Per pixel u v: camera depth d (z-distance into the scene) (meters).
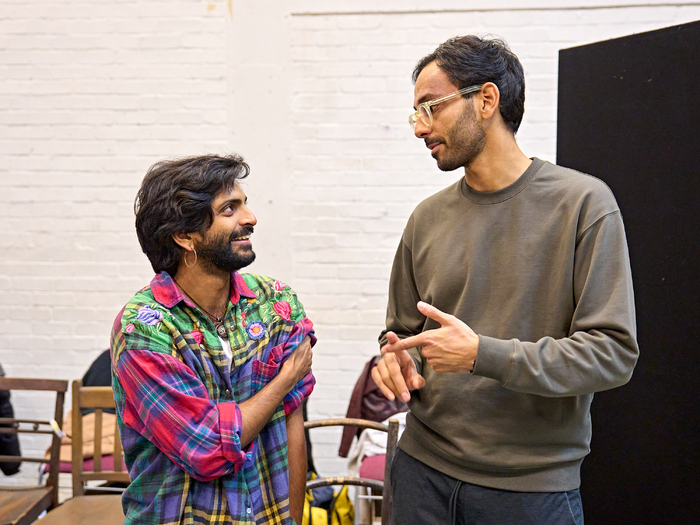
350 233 3.16
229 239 1.25
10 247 3.23
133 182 3.20
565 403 1.24
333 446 3.19
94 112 3.17
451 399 1.31
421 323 1.48
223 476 1.23
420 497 1.36
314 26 3.08
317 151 3.14
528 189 1.29
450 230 1.38
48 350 3.25
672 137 1.56
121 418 1.27
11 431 2.21
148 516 1.22
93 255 3.23
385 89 3.09
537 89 3.03
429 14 3.04
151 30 3.13
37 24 3.14
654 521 1.62
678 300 1.56
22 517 2.03
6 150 3.20
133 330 1.21
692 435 1.54
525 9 2.99
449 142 1.30
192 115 3.16
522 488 1.23
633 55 1.64
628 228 1.67
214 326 1.29
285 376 1.29
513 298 1.26
